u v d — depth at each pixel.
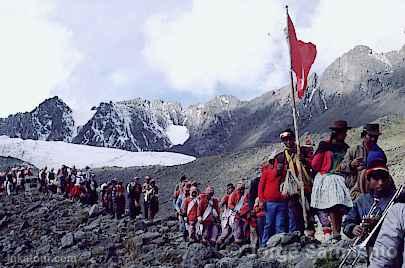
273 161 13.16
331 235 11.81
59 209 41.50
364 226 6.93
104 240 25.61
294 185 12.76
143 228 28.41
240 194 19.05
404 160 72.81
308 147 13.45
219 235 20.44
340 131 12.10
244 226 18.48
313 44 14.48
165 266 16.95
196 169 113.88
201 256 14.37
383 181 6.94
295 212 12.91
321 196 11.88
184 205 23.47
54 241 27.31
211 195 20.80
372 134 11.01
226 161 114.62
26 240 28.23
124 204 35.16
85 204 44.16
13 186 55.19
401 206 5.69
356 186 11.56
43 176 54.25
